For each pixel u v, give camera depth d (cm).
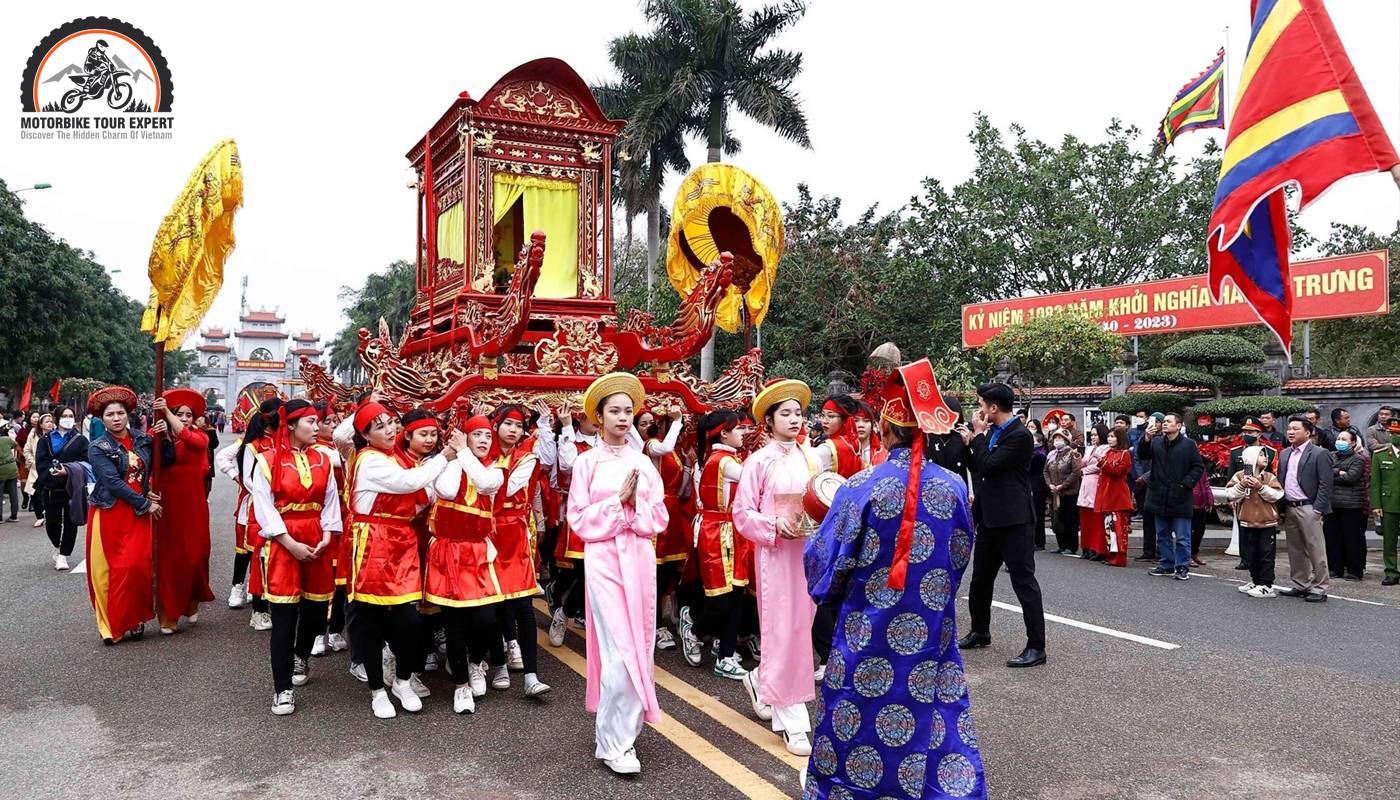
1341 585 985
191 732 483
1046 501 1312
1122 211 2866
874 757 340
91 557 657
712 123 2322
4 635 691
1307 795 407
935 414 346
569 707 526
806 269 2427
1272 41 452
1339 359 2903
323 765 438
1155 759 449
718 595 575
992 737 480
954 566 351
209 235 761
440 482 502
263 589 520
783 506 456
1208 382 1681
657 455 658
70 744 464
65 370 3375
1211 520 1532
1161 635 712
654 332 745
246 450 528
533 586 548
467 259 818
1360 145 415
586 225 875
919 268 2558
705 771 431
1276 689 565
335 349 5944
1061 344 2008
